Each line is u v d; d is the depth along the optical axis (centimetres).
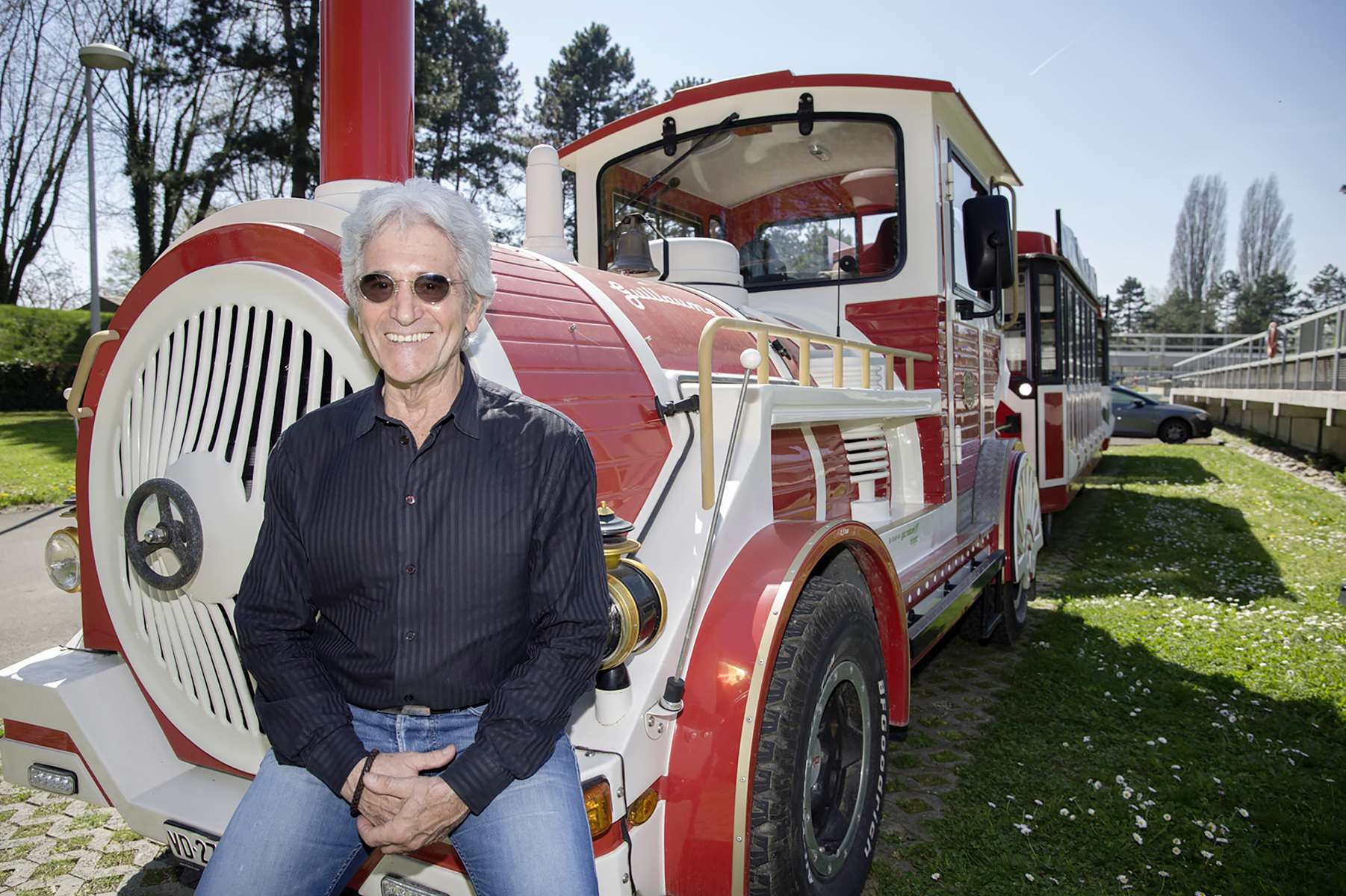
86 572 246
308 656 159
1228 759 358
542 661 150
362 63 235
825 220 431
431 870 180
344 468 153
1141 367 4788
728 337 321
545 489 151
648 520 219
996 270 387
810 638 218
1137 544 827
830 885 229
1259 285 7712
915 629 324
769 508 240
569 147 458
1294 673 457
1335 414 1282
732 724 195
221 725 220
